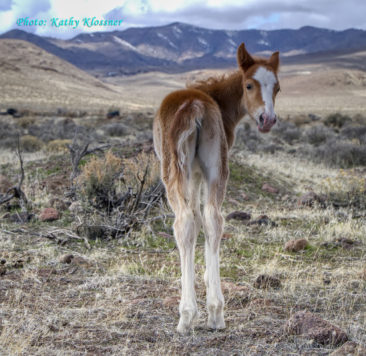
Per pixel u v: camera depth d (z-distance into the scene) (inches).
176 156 177.8
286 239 324.5
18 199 397.1
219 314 180.1
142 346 166.2
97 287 225.3
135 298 212.8
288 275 247.1
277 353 160.1
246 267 261.6
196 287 231.0
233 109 235.8
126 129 1028.5
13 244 285.9
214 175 185.2
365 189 442.0
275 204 445.1
